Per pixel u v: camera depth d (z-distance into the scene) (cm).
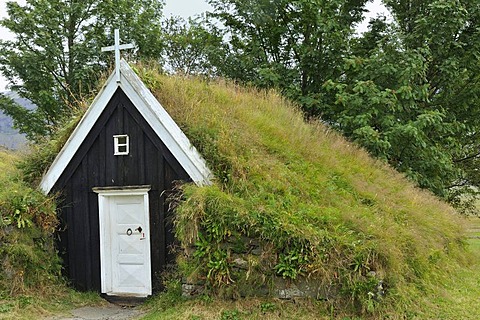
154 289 845
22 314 768
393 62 1541
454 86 1784
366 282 695
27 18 1970
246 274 723
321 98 1766
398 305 698
